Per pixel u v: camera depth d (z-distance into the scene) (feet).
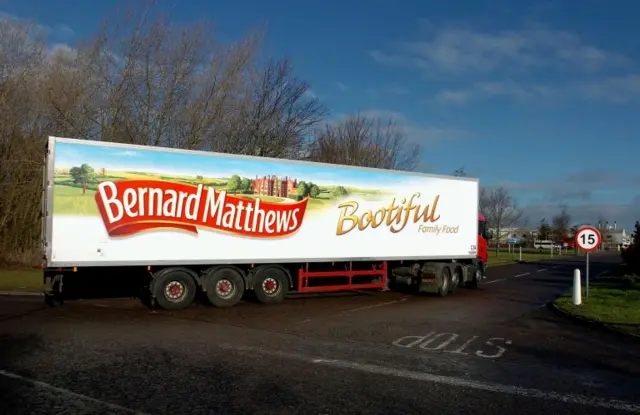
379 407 20.03
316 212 50.78
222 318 40.52
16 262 80.48
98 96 83.15
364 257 53.88
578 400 21.44
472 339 34.12
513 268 119.34
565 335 35.88
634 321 39.73
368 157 122.83
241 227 46.37
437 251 59.77
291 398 20.83
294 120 102.68
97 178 40.45
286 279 49.37
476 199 64.03
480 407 20.34
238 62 92.89
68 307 44.45
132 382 22.49
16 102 82.84
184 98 88.69
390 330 36.78
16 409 18.88
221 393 21.24
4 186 82.48
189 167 44.11
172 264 43.24
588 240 55.31
